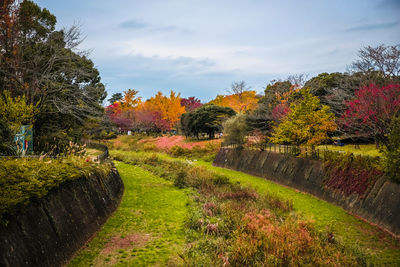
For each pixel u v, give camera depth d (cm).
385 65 1769
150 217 1080
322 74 3039
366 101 1427
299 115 1703
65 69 1752
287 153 1923
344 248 805
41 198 629
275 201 1299
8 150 1102
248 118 2966
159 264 711
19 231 521
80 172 886
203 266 669
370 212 1103
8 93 1402
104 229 913
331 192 1398
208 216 1081
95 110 1891
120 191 1385
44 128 1791
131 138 4822
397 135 1080
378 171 1161
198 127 3925
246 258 692
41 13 1970
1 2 1558
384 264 757
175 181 1711
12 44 1605
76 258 696
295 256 693
